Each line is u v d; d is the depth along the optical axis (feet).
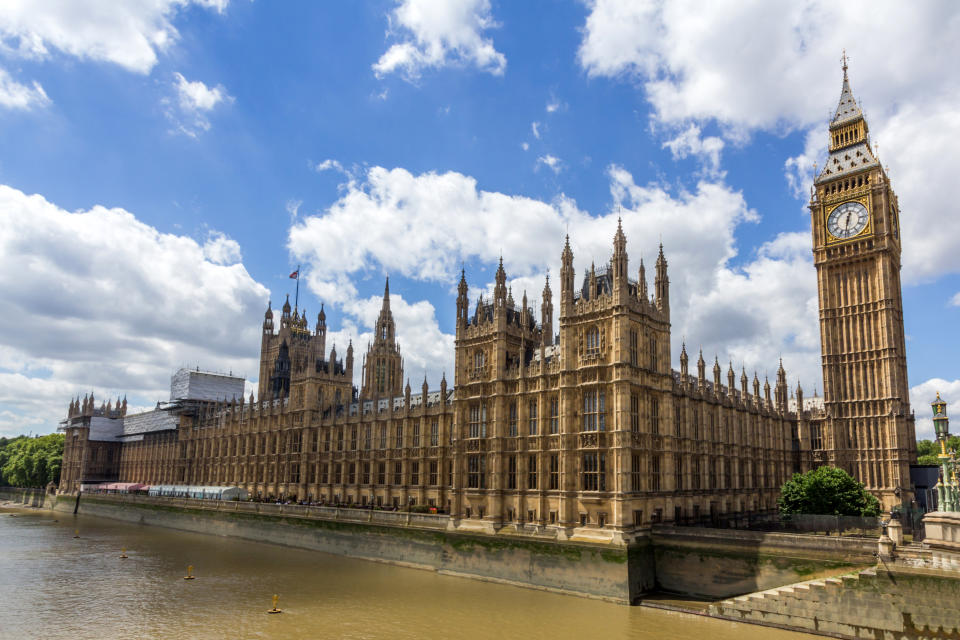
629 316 246.88
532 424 272.72
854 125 404.16
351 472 406.00
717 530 219.61
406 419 359.66
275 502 428.97
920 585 163.32
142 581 263.08
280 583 256.93
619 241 249.14
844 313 390.83
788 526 256.11
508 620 198.80
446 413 332.19
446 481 327.47
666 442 258.37
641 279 260.42
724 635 180.04
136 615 208.95
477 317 304.71
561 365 258.78
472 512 287.89
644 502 241.76
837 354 390.83
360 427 397.80
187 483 590.96
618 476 232.12
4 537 413.39
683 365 285.23
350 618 202.90
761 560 207.92
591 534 234.99
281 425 476.54
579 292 286.87
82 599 231.71
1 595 238.68
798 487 272.72
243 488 480.64
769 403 375.45
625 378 237.66
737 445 323.98
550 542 240.53
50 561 315.99
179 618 205.05
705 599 218.18
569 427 252.42
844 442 380.78
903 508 292.61
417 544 292.61
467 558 267.80
